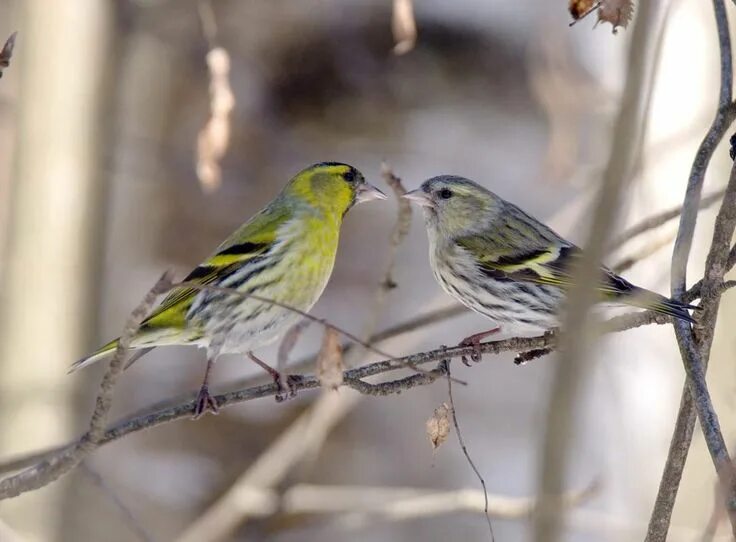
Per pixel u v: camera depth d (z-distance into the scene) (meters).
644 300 8.01
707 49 12.25
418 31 19.38
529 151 18.97
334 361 6.21
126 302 17.14
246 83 18.95
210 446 17.70
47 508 11.59
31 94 12.16
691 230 6.42
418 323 10.66
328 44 19.19
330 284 18.25
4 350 11.77
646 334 11.94
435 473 17.23
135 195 17.56
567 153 14.07
